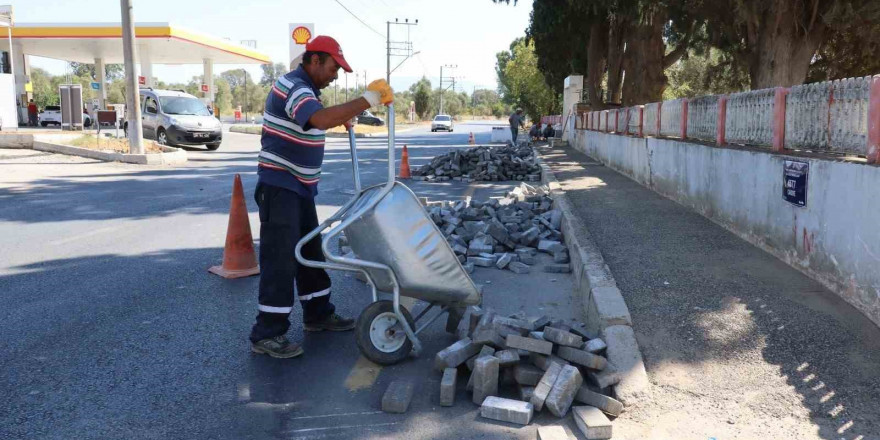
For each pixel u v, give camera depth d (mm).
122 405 3457
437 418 3359
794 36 14055
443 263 3965
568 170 14914
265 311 4082
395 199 3848
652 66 22172
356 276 6109
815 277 5094
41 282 5777
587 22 23562
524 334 3832
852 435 3027
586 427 3125
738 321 4277
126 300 5285
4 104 27094
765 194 6145
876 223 4168
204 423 3281
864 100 4688
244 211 6176
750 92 6965
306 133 3939
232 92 128375
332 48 3973
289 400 3559
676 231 7113
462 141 35781
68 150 18625
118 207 10023
